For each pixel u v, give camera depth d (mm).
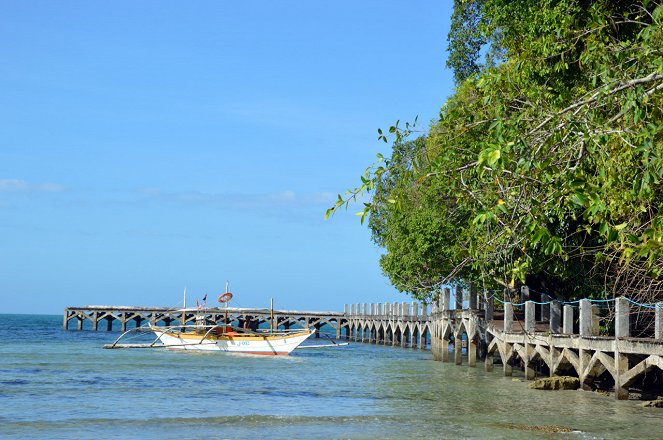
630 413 19203
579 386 23406
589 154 9750
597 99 9219
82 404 21906
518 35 24562
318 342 67875
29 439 16312
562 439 16031
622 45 11359
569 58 17688
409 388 26078
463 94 22156
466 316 33906
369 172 9711
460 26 46000
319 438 16312
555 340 23500
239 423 18391
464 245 14695
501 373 31594
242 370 34250
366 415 19672
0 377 29344
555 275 25344
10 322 137375
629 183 11203
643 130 9016
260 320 72000
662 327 17609
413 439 16141
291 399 23297
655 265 13375
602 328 25844
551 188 9672
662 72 8727
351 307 71312
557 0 20672
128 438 16484
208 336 46375
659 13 10250
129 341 60875
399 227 35938
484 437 16344
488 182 10125
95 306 80688
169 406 21641
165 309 75625
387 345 59688
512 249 10984
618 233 9234
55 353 43625
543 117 10047
